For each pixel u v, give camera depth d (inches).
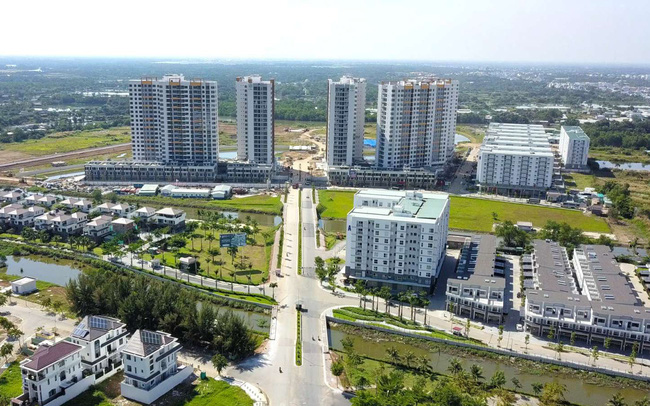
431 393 7224.4
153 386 7130.9
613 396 7022.6
